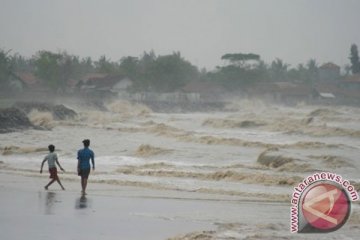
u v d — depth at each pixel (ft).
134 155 375.25
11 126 542.98
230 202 193.57
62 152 383.45
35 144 437.99
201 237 129.80
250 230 139.23
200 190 229.45
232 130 612.70
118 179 261.24
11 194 195.93
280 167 294.46
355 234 136.36
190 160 346.95
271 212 170.50
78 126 607.78
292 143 439.22
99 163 334.03
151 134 527.81
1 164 319.68
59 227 138.10
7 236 126.72
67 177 261.85
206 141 448.65
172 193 216.33
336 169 285.64
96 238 127.44
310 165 289.12
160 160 348.79
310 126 572.51
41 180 246.06
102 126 619.26
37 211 160.56
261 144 416.87
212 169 301.63
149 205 179.83
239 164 321.73
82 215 156.15
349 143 451.12
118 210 167.02
